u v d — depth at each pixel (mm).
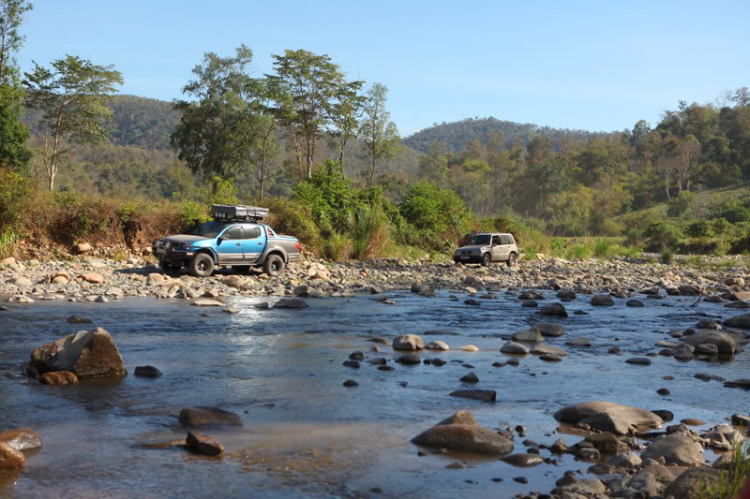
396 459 4805
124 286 16453
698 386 7617
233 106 72812
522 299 17125
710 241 69688
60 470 4445
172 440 5152
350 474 4461
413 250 33812
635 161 187875
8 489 4074
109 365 7449
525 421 5945
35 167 64625
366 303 15297
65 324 10625
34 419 5648
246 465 4605
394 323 12273
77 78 60844
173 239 19188
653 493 3979
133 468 4500
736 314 14820
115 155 197875
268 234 20469
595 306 16062
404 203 37406
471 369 8258
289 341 9977
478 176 190750
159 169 169000
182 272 20109
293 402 6434
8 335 9547
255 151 76812
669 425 5887
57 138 63312
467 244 30578
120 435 5254
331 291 17625
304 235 28906
